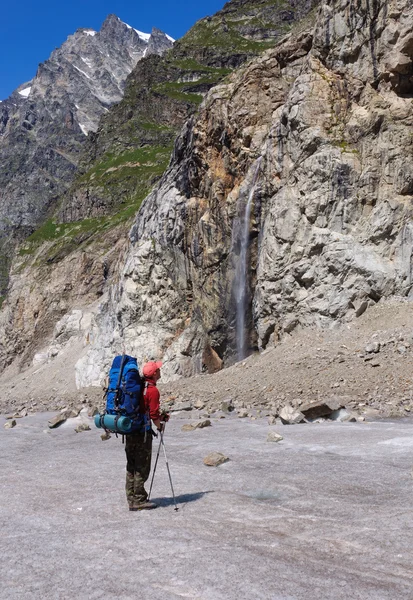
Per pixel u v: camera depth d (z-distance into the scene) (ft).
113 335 141.38
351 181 92.58
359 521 19.66
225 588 14.23
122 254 171.01
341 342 84.53
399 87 92.58
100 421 22.79
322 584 14.37
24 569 16.24
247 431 47.44
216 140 117.91
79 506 23.79
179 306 129.49
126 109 404.98
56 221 326.03
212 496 24.30
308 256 94.53
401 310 85.87
